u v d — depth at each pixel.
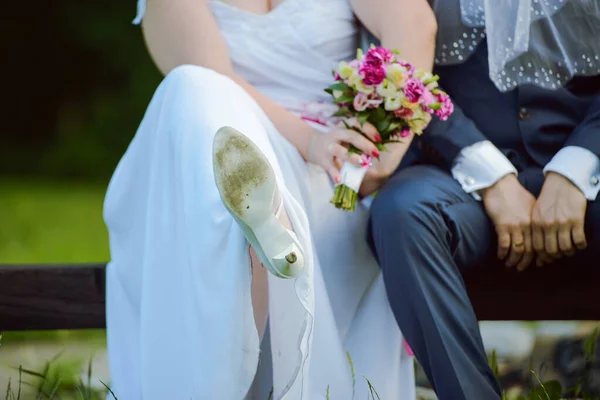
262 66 3.15
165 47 3.14
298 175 2.91
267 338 2.91
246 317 2.45
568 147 2.95
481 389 2.61
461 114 3.04
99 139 14.20
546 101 3.09
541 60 3.05
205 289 2.48
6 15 14.26
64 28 14.31
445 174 2.93
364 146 2.80
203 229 2.50
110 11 14.33
